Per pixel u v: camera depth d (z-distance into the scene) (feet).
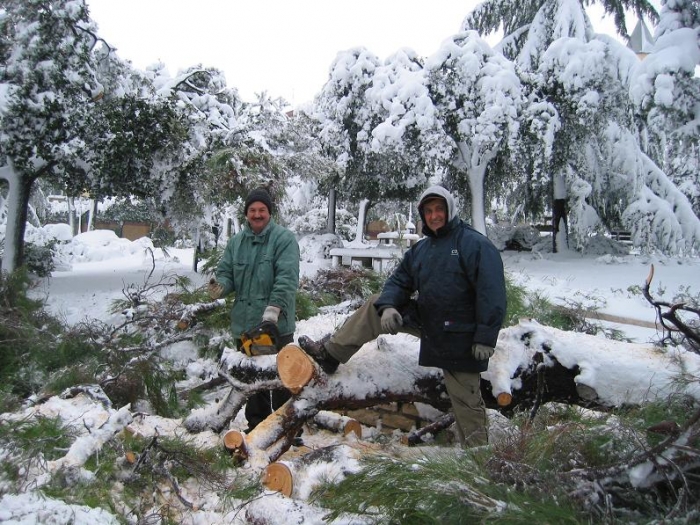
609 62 39.65
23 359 14.39
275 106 33.37
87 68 28.99
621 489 6.75
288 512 7.22
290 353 9.67
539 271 35.22
